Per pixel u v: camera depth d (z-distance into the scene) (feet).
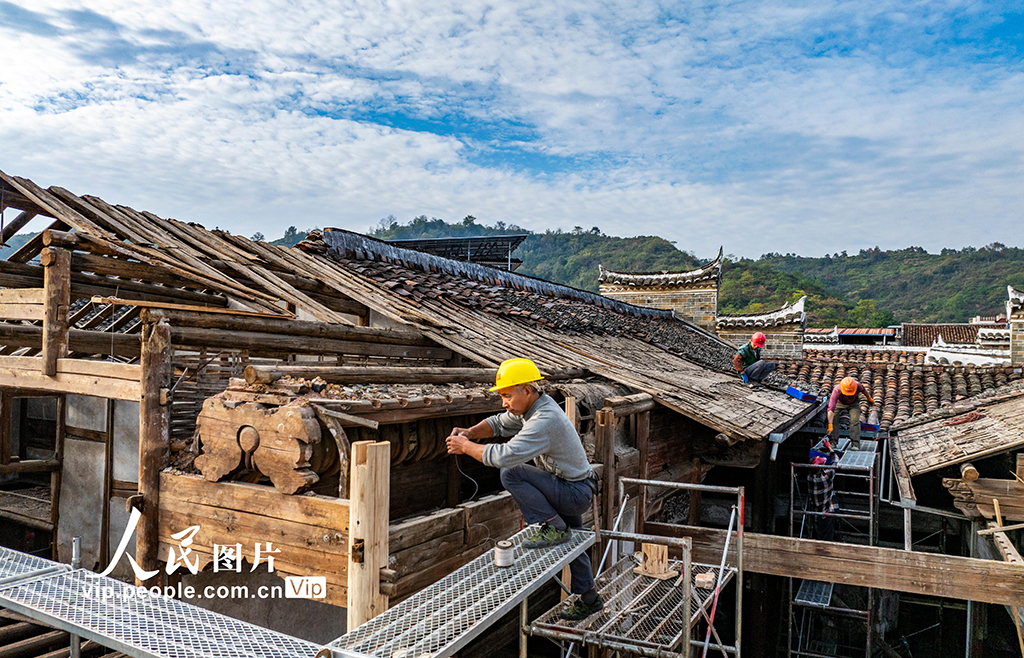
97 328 22.82
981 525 26.94
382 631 8.48
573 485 12.20
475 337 26.84
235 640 7.59
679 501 31.04
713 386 34.73
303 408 12.62
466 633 8.31
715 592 15.85
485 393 17.04
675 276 79.77
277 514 12.84
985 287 331.77
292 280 25.88
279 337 17.62
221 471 13.50
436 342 25.63
